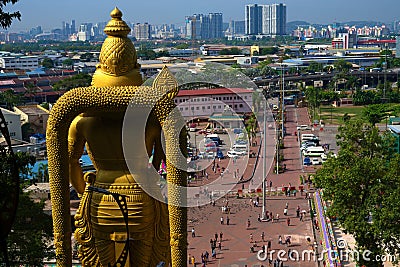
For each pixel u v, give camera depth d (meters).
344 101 161.50
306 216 60.84
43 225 25.78
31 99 161.38
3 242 12.70
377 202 34.66
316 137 109.94
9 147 13.21
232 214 61.50
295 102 162.38
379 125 119.19
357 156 37.53
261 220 59.47
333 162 37.59
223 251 50.75
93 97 12.09
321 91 168.12
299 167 87.38
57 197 12.77
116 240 12.99
